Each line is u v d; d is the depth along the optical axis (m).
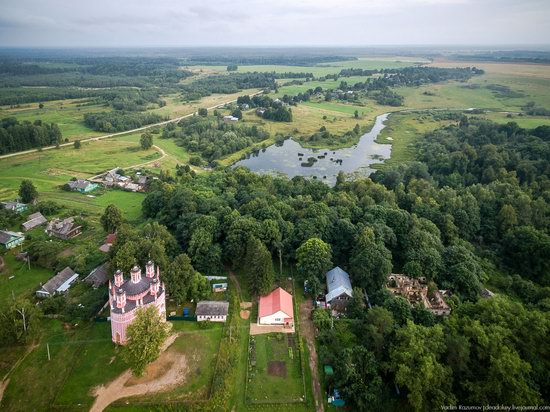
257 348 110.31
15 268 146.25
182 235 154.38
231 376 100.38
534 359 92.50
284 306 120.25
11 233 164.00
